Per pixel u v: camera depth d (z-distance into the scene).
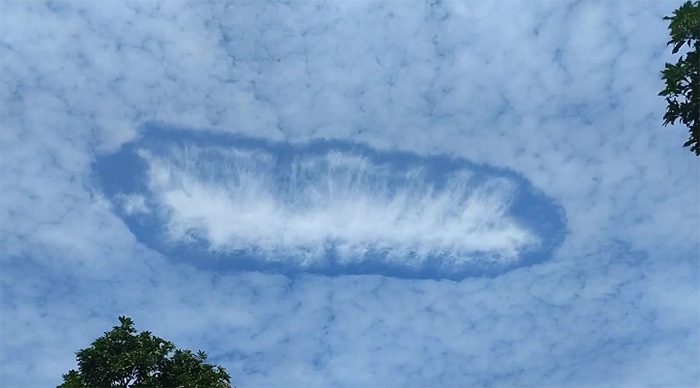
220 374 27.33
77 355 25.94
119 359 25.61
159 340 27.27
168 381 26.28
